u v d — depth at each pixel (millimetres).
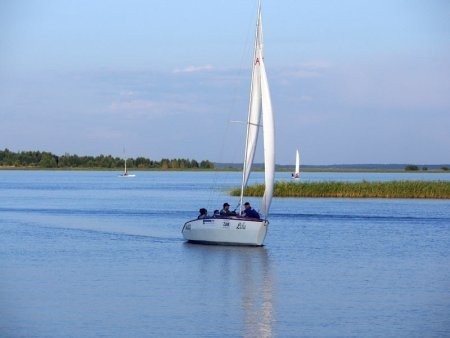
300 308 56344
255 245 89875
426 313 54719
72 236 103125
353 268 75188
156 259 80438
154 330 49562
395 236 104750
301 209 154875
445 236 104875
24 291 61750
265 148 89875
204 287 64312
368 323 51812
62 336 47969
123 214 142250
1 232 108562
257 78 90438
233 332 49312
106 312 54344
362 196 182375
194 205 169375
